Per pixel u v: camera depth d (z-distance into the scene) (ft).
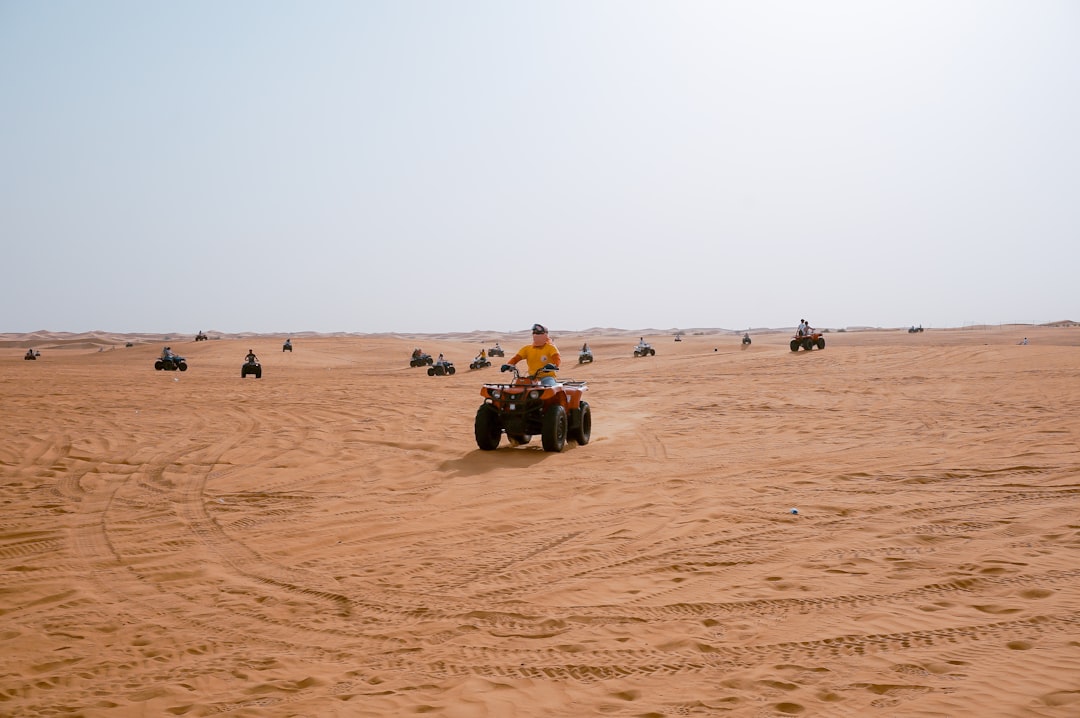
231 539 25.57
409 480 35.14
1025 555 20.80
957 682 12.95
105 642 16.79
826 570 20.29
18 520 28.19
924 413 54.54
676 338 403.95
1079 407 52.75
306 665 15.21
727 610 17.49
